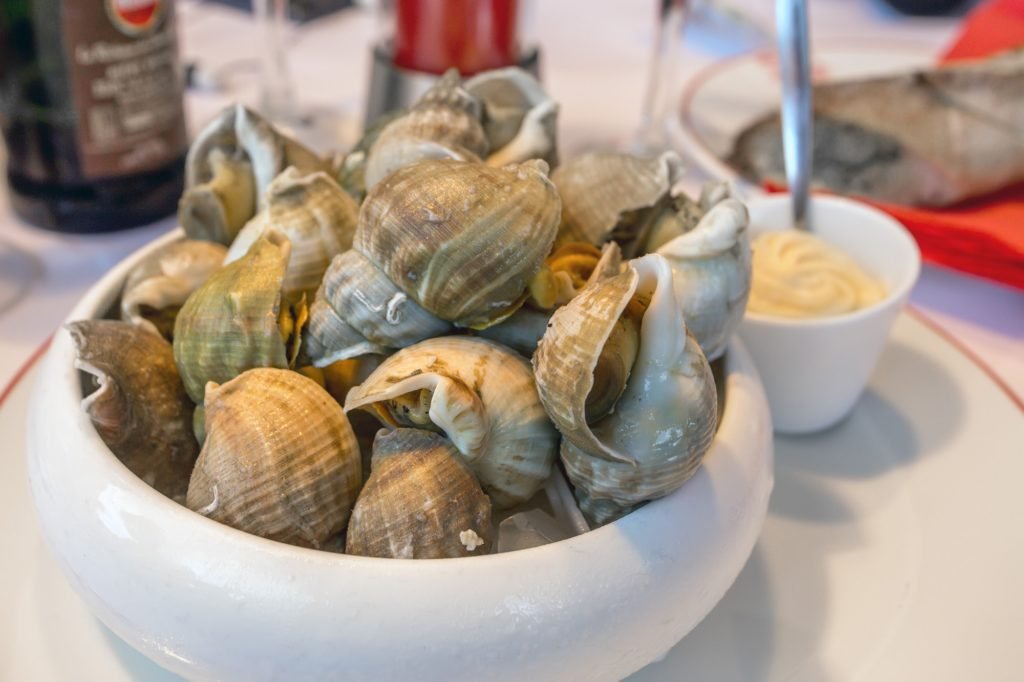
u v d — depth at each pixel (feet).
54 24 1.34
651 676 0.86
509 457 0.78
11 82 1.40
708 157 1.66
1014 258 1.38
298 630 0.69
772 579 0.97
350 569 0.70
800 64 1.24
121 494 0.75
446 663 0.69
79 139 1.42
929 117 1.63
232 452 0.75
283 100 1.90
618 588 0.73
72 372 0.85
